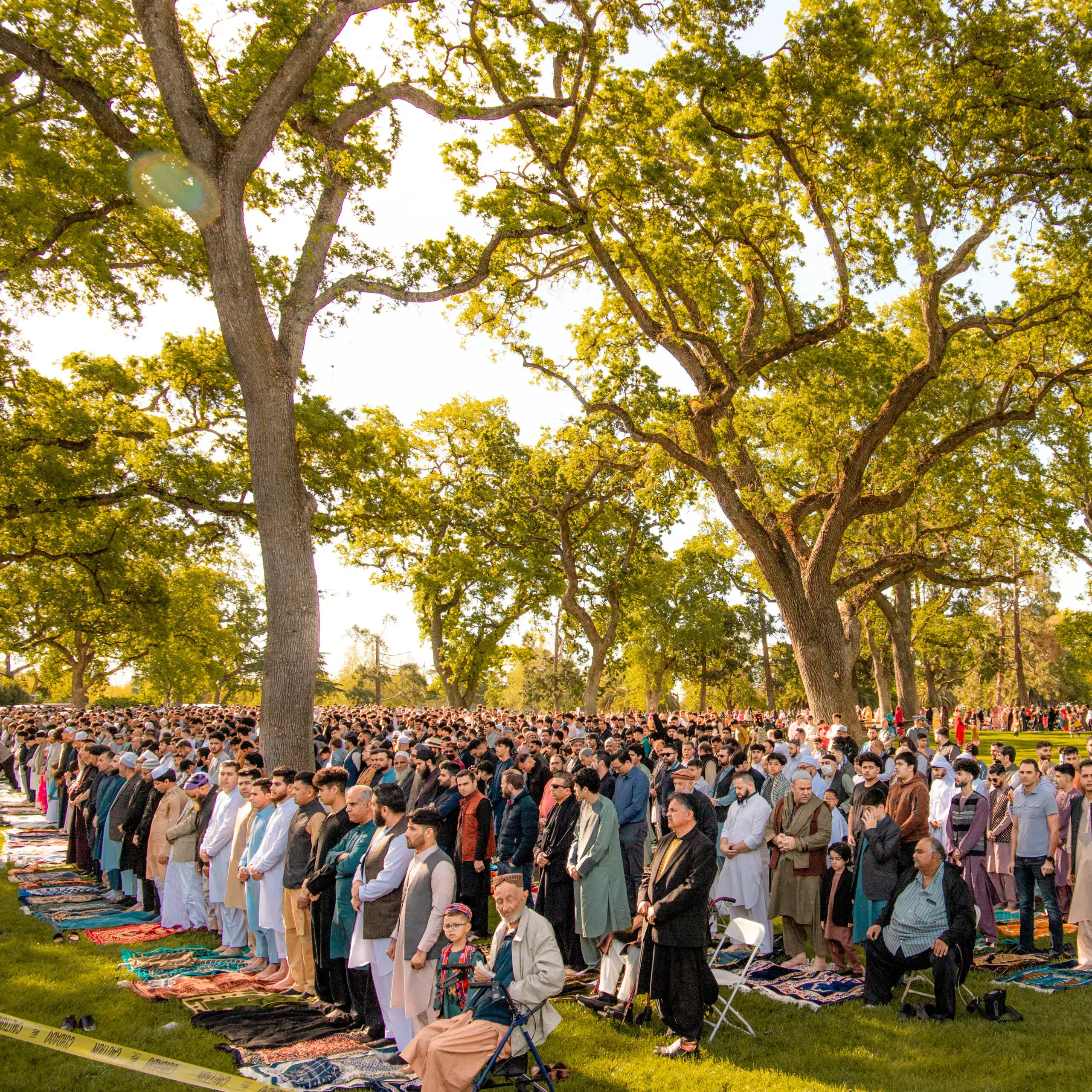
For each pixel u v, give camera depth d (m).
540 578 35.59
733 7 15.30
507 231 14.25
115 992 7.23
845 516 20.98
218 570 64.81
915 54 17.80
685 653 57.53
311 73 11.84
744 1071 5.71
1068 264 19.84
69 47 12.03
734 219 17.27
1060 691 61.38
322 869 6.91
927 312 19.61
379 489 22.14
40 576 30.81
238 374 11.95
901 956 6.97
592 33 14.34
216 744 13.38
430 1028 5.26
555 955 5.51
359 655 91.56
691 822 6.43
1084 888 8.12
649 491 23.05
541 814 10.05
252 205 15.15
